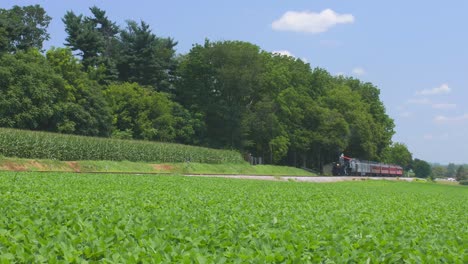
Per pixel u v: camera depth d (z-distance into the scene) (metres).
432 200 26.17
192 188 22.44
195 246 7.03
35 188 16.77
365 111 101.75
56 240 6.79
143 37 78.75
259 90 84.44
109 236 7.28
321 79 100.19
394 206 18.62
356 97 101.38
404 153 141.12
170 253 6.50
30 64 55.38
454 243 8.66
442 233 10.20
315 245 7.47
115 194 15.82
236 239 7.76
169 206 12.71
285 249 7.18
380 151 115.44
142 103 68.44
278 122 80.69
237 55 77.19
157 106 69.25
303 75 93.50
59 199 12.66
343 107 96.12
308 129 90.06
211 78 80.94
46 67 57.44
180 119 72.06
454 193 42.38
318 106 89.75
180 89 80.94
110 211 10.52
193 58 79.81
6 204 10.70
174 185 23.91
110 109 64.44
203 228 8.50
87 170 41.03
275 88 84.06
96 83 65.38
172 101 77.88
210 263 6.03
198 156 61.25
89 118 60.22
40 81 54.38
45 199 12.47
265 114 80.00
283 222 10.13
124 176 29.78
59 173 28.64
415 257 6.98
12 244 6.42
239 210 12.53
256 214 11.79
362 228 9.87
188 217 10.02
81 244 6.82
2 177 21.83
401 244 7.98
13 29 71.12
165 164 52.81
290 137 86.00
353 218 12.07
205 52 79.19
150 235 7.63
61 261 5.76
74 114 58.56
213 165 60.38
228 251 6.87
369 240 8.27
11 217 8.73
